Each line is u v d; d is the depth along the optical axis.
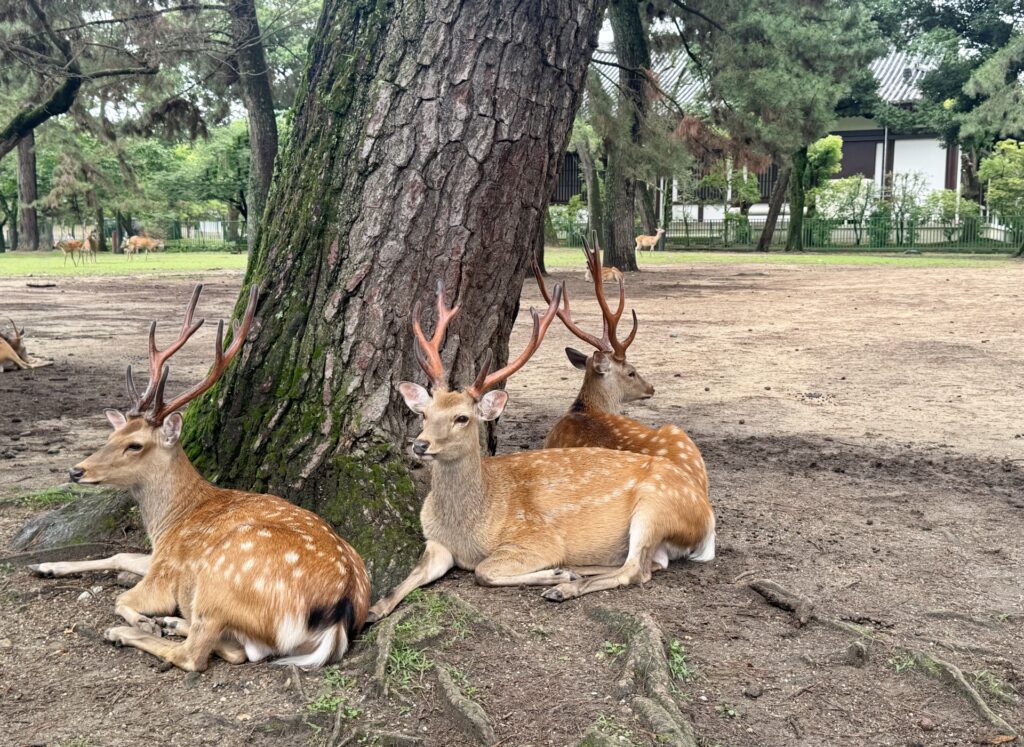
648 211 31.16
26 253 30.39
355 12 3.12
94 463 2.53
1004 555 3.22
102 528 3.09
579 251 27.64
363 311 3.02
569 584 2.69
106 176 20.06
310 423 3.02
